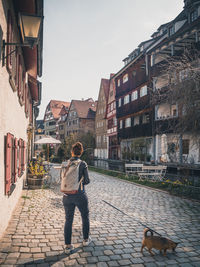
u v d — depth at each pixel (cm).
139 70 2697
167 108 2244
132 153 2233
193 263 344
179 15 2091
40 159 1374
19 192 772
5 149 455
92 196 847
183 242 424
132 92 2923
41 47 783
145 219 564
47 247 385
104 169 2053
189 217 586
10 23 476
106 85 4538
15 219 535
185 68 848
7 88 476
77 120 5503
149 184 1138
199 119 768
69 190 374
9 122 514
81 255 359
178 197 841
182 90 807
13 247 380
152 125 2348
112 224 519
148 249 372
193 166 1567
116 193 916
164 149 2139
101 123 4534
